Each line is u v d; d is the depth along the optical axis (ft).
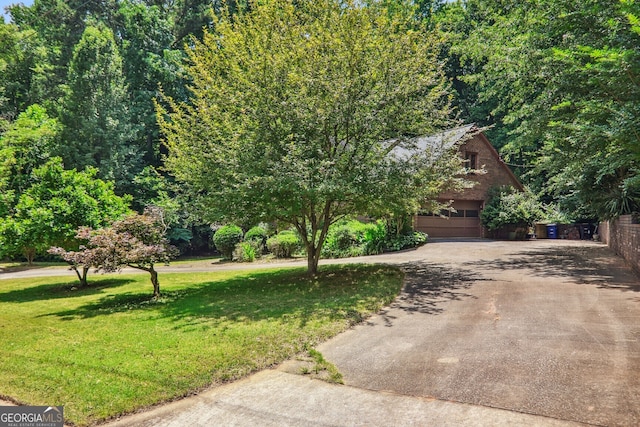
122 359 14.19
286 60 29.04
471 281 27.20
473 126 52.85
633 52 20.57
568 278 26.61
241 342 15.67
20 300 28.94
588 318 17.25
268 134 27.73
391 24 29.86
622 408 9.67
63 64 87.10
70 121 72.13
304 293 25.84
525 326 16.49
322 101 28.14
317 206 33.35
